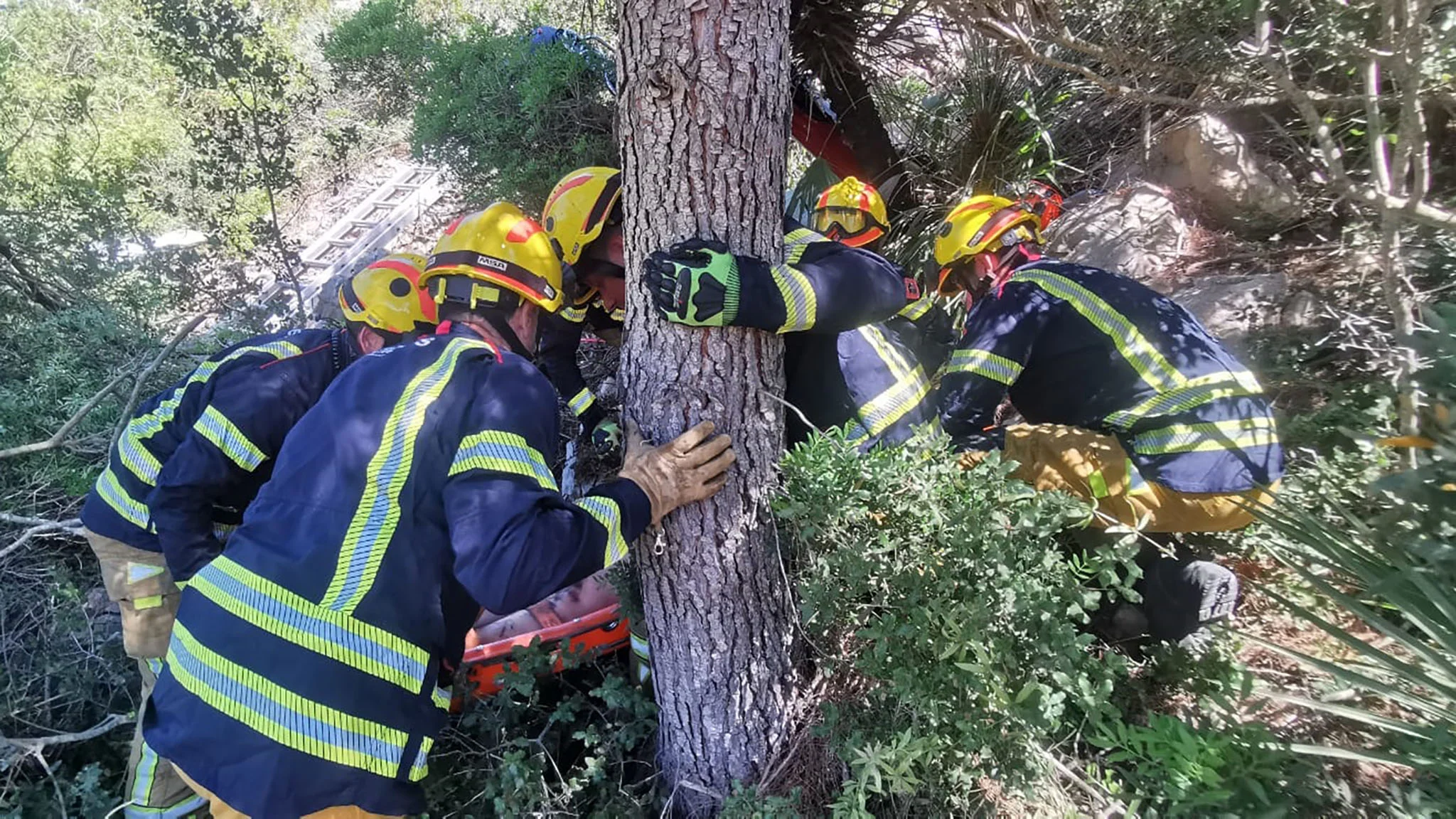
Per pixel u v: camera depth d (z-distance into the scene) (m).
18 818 2.16
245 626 1.55
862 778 1.58
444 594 1.61
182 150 7.33
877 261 1.91
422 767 1.62
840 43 3.60
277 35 7.59
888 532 1.72
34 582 2.85
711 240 1.67
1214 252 3.59
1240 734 1.52
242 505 2.21
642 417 1.85
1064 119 4.39
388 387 1.63
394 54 5.80
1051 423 2.46
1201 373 2.19
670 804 2.10
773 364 1.86
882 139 4.16
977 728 1.57
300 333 2.24
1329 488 2.13
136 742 2.23
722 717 2.01
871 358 2.30
